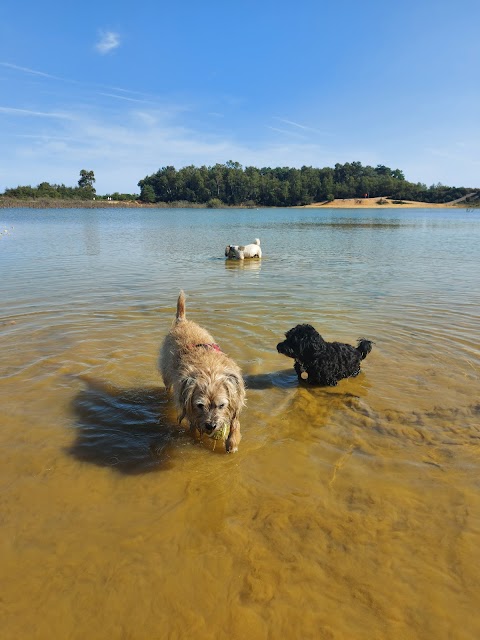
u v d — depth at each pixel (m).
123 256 5.76
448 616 0.87
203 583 0.94
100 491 1.23
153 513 1.15
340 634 0.84
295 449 1.46
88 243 7.33
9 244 7.05
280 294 3.53
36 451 1.41
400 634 0.84
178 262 5.30
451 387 1.86
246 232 10.25
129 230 10.53
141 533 1.07
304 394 1.87
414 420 1.62
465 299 3.33
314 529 1.09
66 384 1.87
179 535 1.07
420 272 4.62
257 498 1.21
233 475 1.32
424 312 2.96
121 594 0.91
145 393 1.83
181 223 14.02
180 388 1.45
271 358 2.23
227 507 1.17
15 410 1.65
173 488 1.25
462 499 1.20
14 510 1.14
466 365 2.08
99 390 1.83
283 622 0.86
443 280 4.14
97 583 0.93
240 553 1.02
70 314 2.87
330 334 2.50
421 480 1.29
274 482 1.28
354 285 3.90
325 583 0.94
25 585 0.92
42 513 1.13
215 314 2.90
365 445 1.47
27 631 0.83
